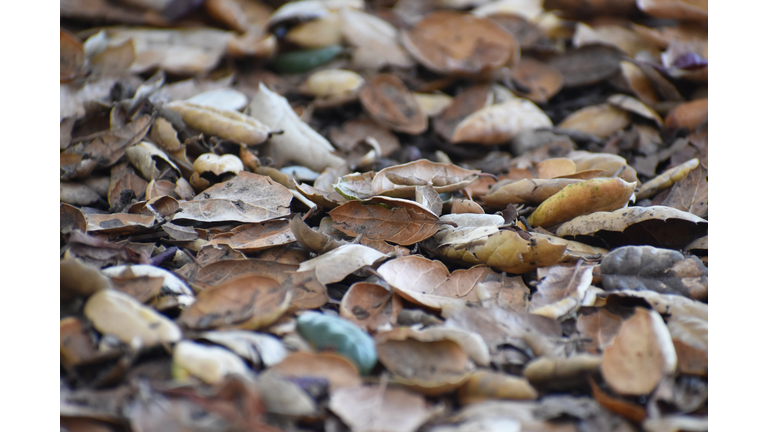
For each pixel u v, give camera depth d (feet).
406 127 4.52
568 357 3.88
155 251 4.06
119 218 4.09
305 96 4.63
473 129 4.47
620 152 4.43
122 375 3.84
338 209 4.10
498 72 4.65
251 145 4.29
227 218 4.11
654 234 4.08
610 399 3.82
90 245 3.98
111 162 4.23
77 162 4.21
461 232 4.08
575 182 4.15
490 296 4.00
